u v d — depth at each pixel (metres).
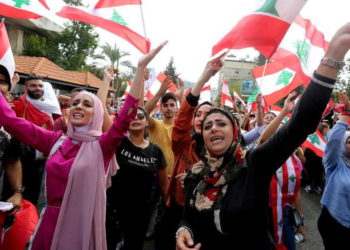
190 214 1.67
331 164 2.88
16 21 18.70
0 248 2.13
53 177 1.96
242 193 1.51
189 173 1.77
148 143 3.01
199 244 1.54
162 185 3.11
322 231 2.95
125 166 2.73
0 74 2.19
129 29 2.54
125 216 2.72
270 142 1.50
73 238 1.89
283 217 2.86
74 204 1.91
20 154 2.40
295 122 1.36
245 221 1.47
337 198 2.76
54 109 4.32
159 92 3.57
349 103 2.82
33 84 4.12
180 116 2.54
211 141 1.67
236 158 1.60
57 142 2.12
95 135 2.07
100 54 31.00
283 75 3.95
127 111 1.99
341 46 1.28
